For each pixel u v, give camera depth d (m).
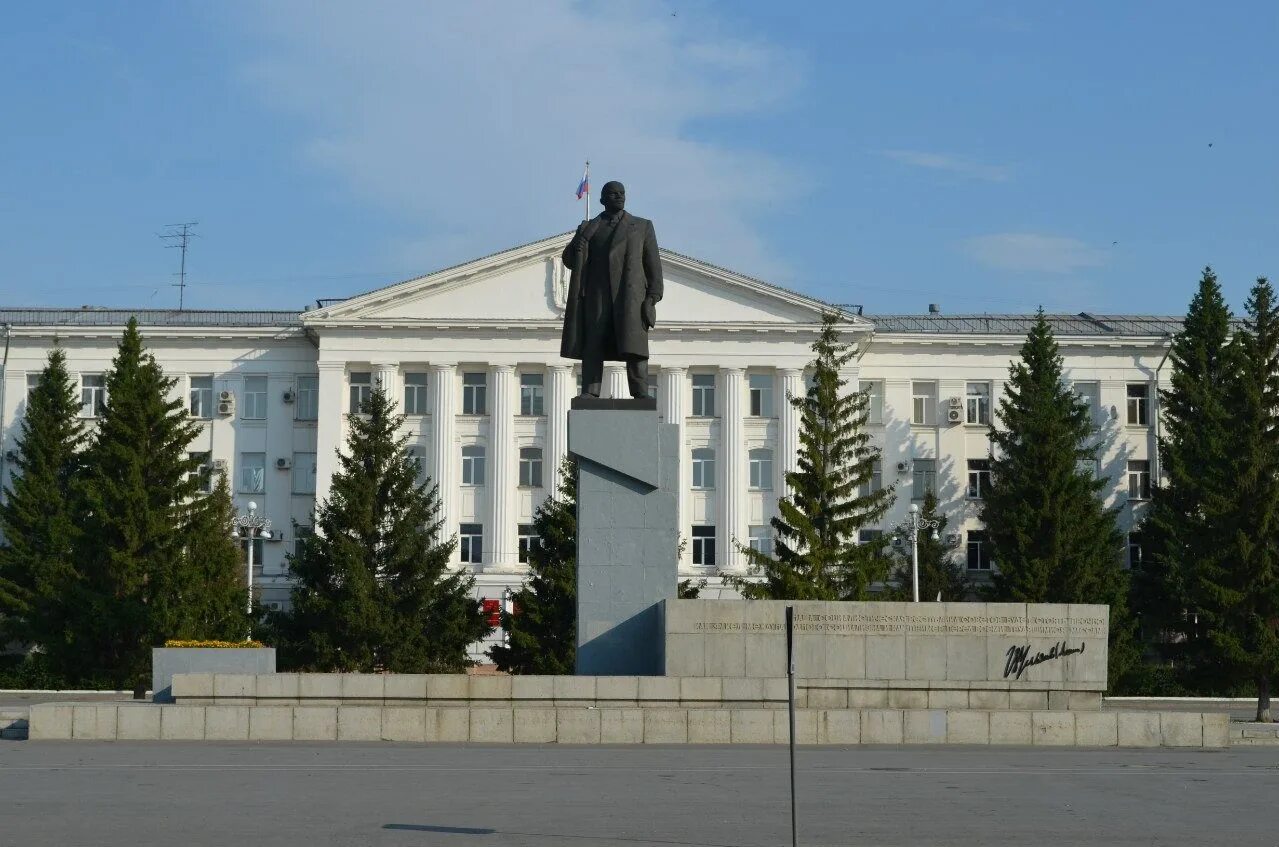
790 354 66.19
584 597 24.95
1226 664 49.12
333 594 48.25
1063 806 17.88
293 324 70.88
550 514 46.44
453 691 24.61
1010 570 55.34
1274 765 22.08
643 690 24.36
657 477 25.06
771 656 24.81
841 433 50.34
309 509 67.50
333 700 24.73
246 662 28.97
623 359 25.48
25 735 25.19
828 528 49.38
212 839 15.20
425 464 66.38
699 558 66.00
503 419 66.06
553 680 24.44
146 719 24.23
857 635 25.09
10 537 57.66
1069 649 25.27
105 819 16.36
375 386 65.94
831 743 23.94
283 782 19.14
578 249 25.48
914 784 19.50
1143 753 23.53
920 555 60.75
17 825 15.97
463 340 66.38
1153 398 68.50
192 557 53.72
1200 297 59.91
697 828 16.09
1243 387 50.62
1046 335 60.00
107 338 67.81
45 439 59.66
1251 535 49.25
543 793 18.36
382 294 66.12
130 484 52.84
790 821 16.42
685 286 66.62
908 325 72.38
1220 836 16.02
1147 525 58.12
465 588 50.12
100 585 52.53
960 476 68.06
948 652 25.17
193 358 68.38
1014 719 24.25
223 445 67.94
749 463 66.31
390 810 17.02
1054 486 55.22
